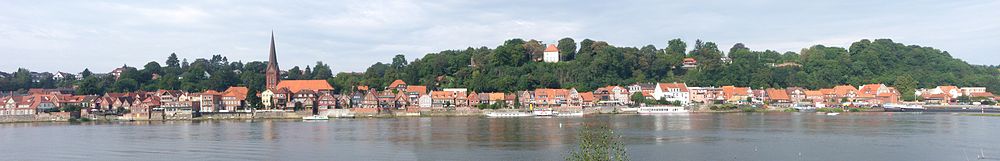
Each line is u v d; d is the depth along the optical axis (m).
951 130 162.38
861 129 168.25
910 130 163.75
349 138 155.50
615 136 152.12
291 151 133.12
